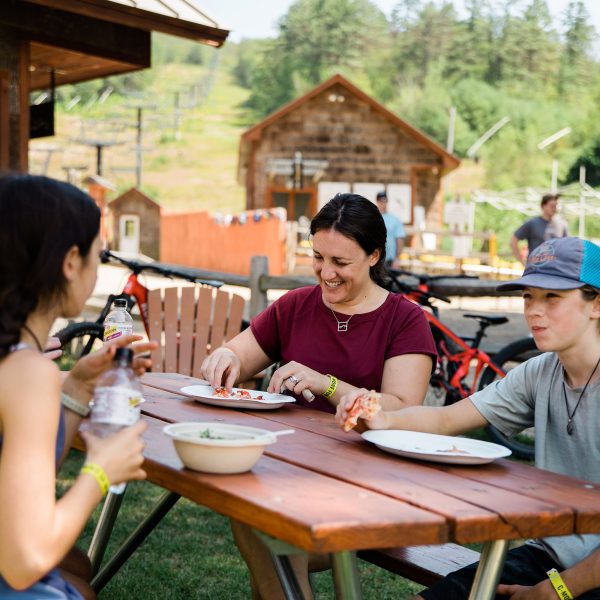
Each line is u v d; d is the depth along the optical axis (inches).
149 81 4574.3
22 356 71.6
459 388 253.0
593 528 76.4
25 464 68.2
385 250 126.6
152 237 1289.4
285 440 95.6
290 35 4736.7
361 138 1120.2
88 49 315.3
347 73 4670.3
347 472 82.9
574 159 3331.7
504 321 251.8
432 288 285.6
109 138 3410.4
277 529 67.5
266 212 957.8
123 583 144.5
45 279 72.9
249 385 200.1
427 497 75.7
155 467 81.1
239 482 75.7
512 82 4458.7
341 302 124.6
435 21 4618.6
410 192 1120.2
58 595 73.2
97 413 76.0
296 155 1107.3
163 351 218.2
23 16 297.0
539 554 98.1
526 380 101.3
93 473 71.4
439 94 3772.1
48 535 67.2
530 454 232.2
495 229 2349.9
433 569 102.8
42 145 3149.6
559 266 93.2
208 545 163.2
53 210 73.2
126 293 234.1
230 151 3718.0
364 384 123.6
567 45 4596.5
